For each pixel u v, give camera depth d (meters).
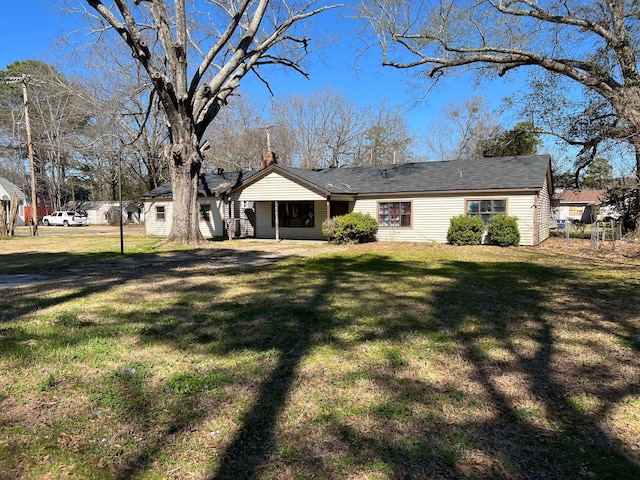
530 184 15.91
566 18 15.41
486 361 3.95
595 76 15.53
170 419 2.86
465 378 3.56
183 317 5.52
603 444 2.59
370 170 21.84
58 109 37.34
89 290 7.46
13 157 45.78
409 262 11.73
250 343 4.45
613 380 3.53
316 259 12.50
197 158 16.28
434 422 2.83
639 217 17.59
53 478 2.23
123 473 2.28
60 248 15.89
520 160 18.38
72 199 50.09
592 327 5.09
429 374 3.64
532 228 16.00
